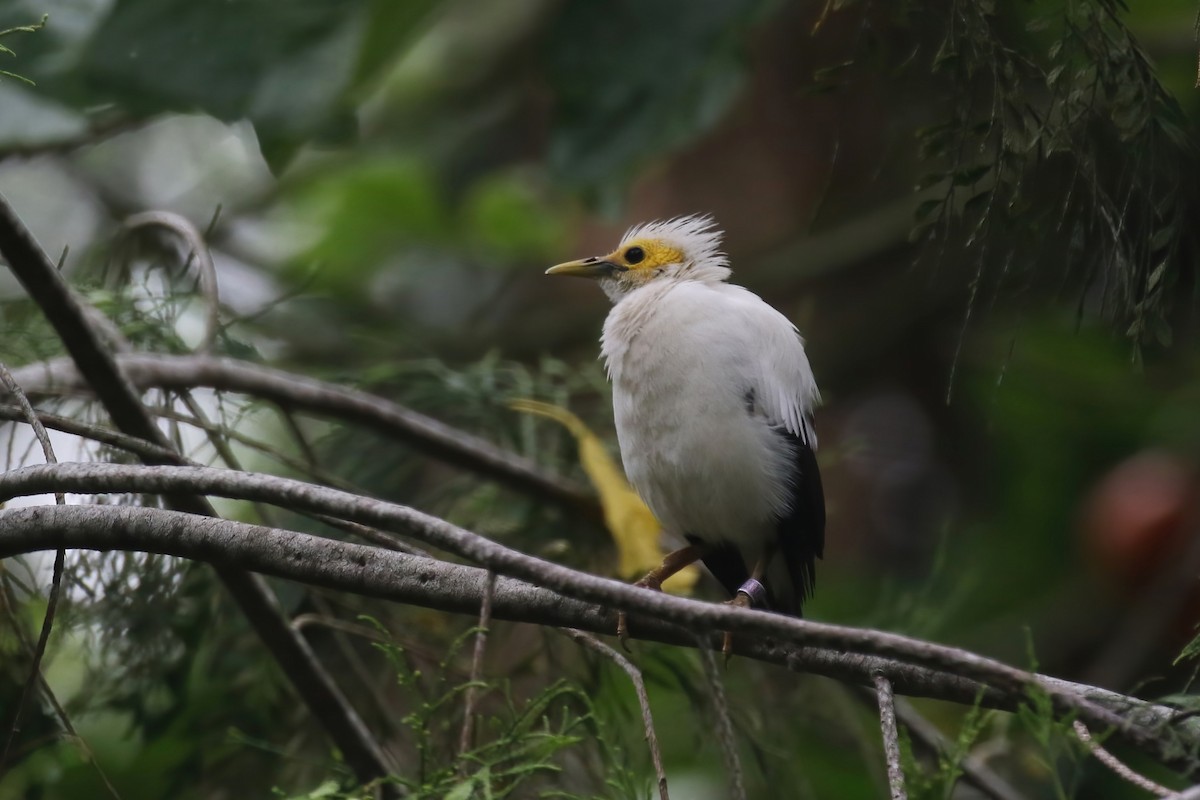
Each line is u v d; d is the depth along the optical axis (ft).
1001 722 35.73
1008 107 22.56
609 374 30.40
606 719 31.71
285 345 46.93
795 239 49.60
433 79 57.00
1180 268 24.76
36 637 30.58
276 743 34.37
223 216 54.54
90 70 35.19
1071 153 22.13
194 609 33.30
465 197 54.85
